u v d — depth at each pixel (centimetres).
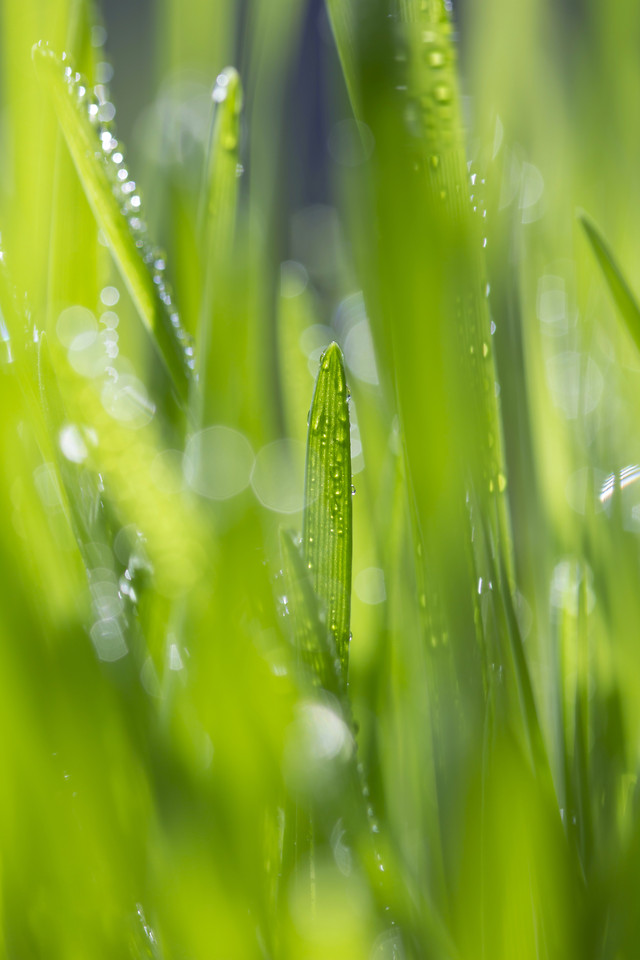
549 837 28
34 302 31
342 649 28
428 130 26
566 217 45
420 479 27
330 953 28
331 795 27
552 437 35
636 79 50
